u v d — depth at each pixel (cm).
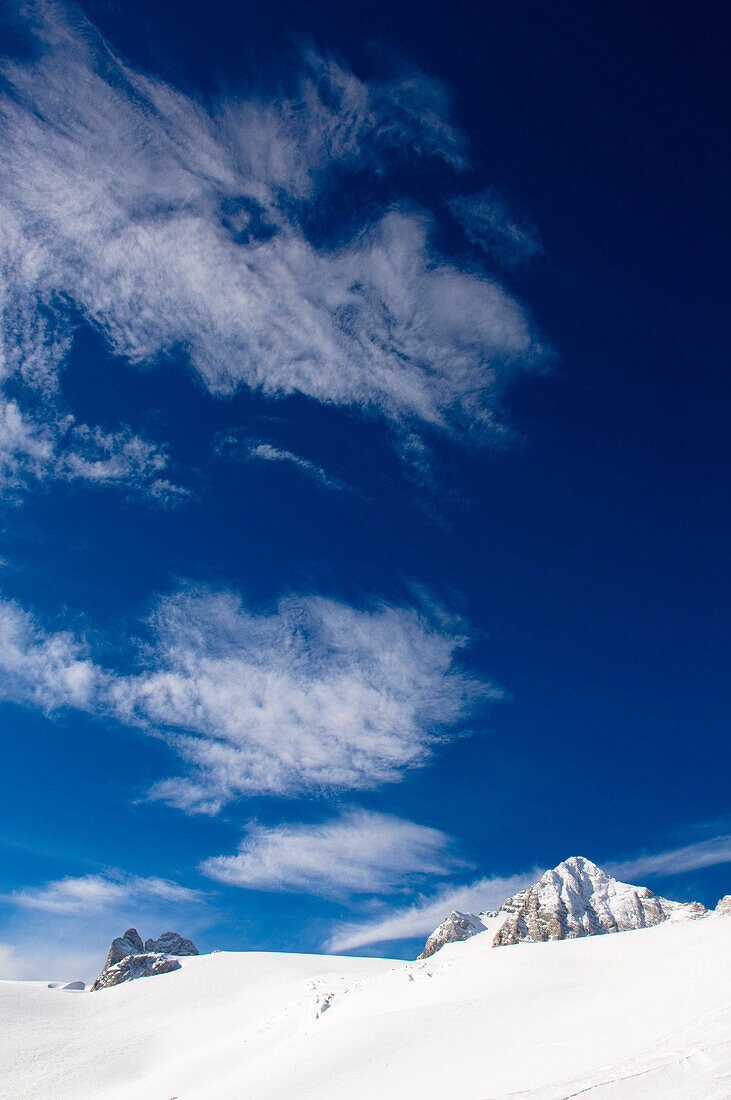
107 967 11756
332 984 7431
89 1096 5812
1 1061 6681
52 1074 6344
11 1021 7962
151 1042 7200
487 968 6150
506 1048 3531
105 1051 6956
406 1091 3170
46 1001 9112
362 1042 4388
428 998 5628
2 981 11025
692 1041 2534
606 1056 2823
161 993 9081
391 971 6681
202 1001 8475
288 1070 4291
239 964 10006
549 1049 3278
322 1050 4525
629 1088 2055
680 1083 1997
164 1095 5206
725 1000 3275
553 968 5884
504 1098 2364
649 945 5988
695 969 4412
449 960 6775
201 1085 5162
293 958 10144
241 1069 5106
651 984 4366
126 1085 5962
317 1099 3416
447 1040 4012
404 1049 4009
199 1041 6856
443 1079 3209
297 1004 6356
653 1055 2497
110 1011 8650
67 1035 7562
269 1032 5931
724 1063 2067
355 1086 3481
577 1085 2256
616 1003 4059
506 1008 4600
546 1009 4359
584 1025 3647
